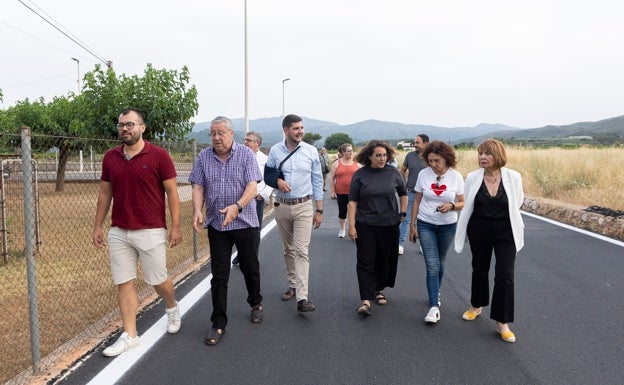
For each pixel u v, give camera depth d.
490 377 3.64
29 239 3.55
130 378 3.55
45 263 7.27
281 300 5.52
